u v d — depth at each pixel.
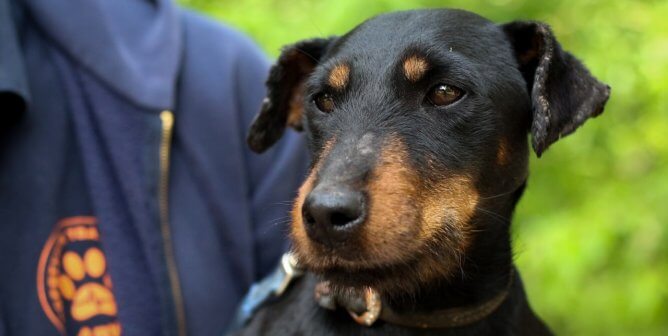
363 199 0.55
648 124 0.99
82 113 0.72
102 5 0.74
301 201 0.57
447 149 0.59
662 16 0.98
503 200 0.63
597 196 1.01
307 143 0.65
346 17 0.96
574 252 0.95
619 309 1.03
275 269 0.76
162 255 0.71
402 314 0.63
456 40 0.61
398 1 0.96
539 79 0.61
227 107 0.76
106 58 0.72
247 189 0.77
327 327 0.64
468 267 0.63
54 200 0.70
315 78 0.64
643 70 0.98
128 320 0.69
